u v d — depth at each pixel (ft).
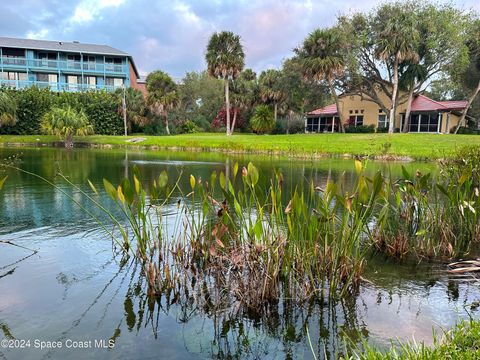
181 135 112.16
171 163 48.80
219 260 12.26
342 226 11.67
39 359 7.93
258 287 10.60
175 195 25.29
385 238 14.82
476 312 10.00
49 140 92.48
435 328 9.21
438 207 17.17
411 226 15.90
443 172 20.99
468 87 103.71
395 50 83.92
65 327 9.18
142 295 10.83
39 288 11.13
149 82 112.57
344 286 10.91
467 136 75.20
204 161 52.49
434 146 61.87
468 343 7.23
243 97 122.52
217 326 9.34
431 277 12.33
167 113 118.62
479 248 15.23
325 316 9.84
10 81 120.98
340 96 106.11
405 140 70.38
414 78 94.17
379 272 12.73
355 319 9.68
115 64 130.52
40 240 15.33
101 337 8.79
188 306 10.28
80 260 13.26
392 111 87.10
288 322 9.56
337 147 66.28
